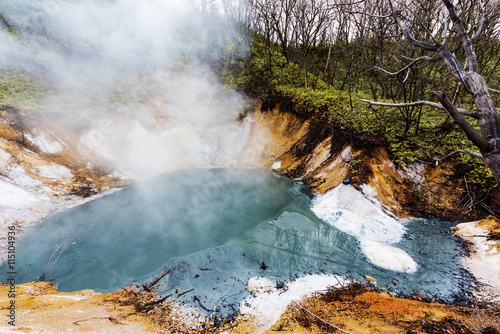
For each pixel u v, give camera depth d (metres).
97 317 4.36
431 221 7.87
